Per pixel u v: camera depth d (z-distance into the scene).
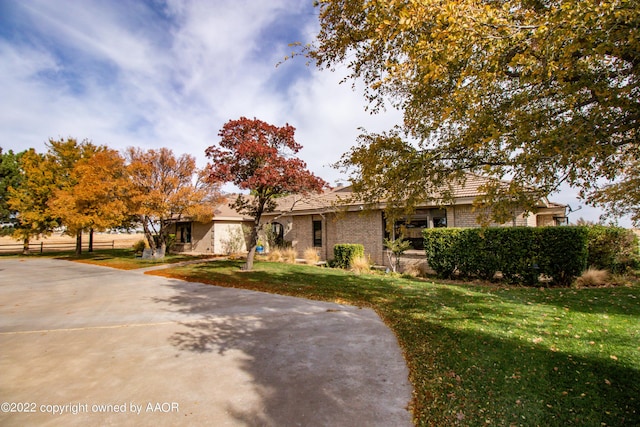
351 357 4.55
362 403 3.33
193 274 12.92
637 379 3.45
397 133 5.30
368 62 5.05
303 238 19.53
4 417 3.16
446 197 5.62
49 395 3.61
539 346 4.43
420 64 3.37
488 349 4.43
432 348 4.67
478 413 3.03
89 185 16.70
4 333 5.95
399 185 5.14
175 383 3.85
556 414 2.95
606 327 5.04
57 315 7.20
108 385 3.83
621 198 9.70
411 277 11.50
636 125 2.96
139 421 3.06
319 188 13.08
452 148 4.82
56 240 44.31
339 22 4.80
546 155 3.08
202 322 6.44
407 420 3.01
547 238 9.01
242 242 25.48
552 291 7.92
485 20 2.87
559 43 2.79
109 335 5.76
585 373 3.63
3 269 16.41
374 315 6.70
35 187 23.44
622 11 2.33
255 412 3.20
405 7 3.09
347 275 11.90
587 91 3.66
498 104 4.16
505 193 3.88
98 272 14.75
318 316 6.69
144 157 17.16
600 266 10.08
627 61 3.02
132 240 44.19
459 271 11.21
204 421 3.04
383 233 15.00
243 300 8.29
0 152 27.27
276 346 5.04
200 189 18.28
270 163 12.55
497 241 9.79
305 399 3.43
